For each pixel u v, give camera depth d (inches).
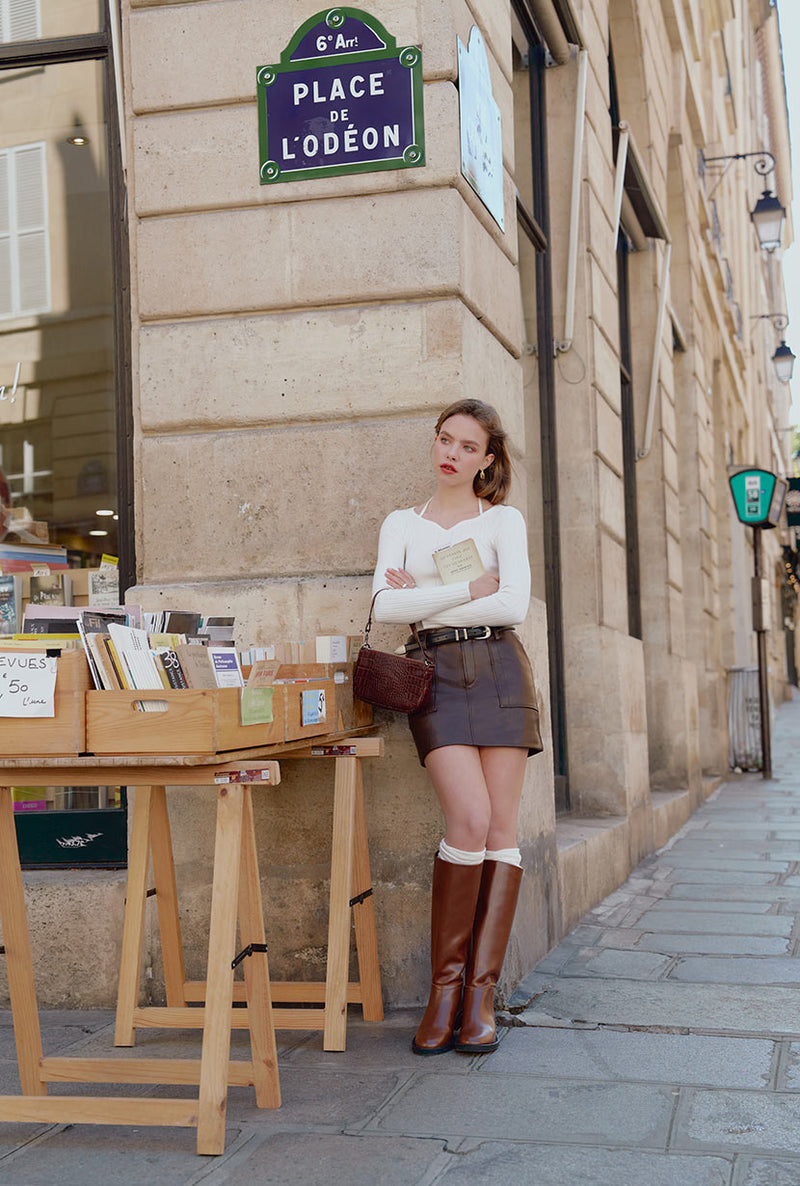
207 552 169.5
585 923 208.5
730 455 745.6
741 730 542.9
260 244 168.2
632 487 379.9
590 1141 110.3
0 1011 161.8
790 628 1873.8
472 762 141.5
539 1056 135.9
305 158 166.6
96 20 199.0
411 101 163.9
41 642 116.8
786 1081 125.8
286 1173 105.1
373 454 164.9
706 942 190.9
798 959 178.1
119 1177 105.6
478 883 141.3
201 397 169.8
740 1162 104.8
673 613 390.9
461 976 142.1
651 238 392.8
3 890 120.8
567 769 267.9
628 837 261.7
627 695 272.5
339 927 141.4
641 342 389.4
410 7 164.6
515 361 190.7
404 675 140.2
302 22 167.9
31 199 202.2
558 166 274.7
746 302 1013.8
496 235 183.2
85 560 193.5
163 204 171.0
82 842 174.4
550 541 265.7
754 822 360.8
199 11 170.7
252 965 121.8
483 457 147.6
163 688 111.9
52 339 199.6
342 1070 132.6
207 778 113.0
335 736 142.3
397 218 164.4
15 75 203.5
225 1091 111.4
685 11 499.8
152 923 162.4
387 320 165.0
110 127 196.1
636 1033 143.9
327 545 165.9
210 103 170.1
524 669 144.9
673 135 470.3
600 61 301.7
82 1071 119.6
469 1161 106.3
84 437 196.4
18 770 115.1
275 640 164.2
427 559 146.6
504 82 194.1
